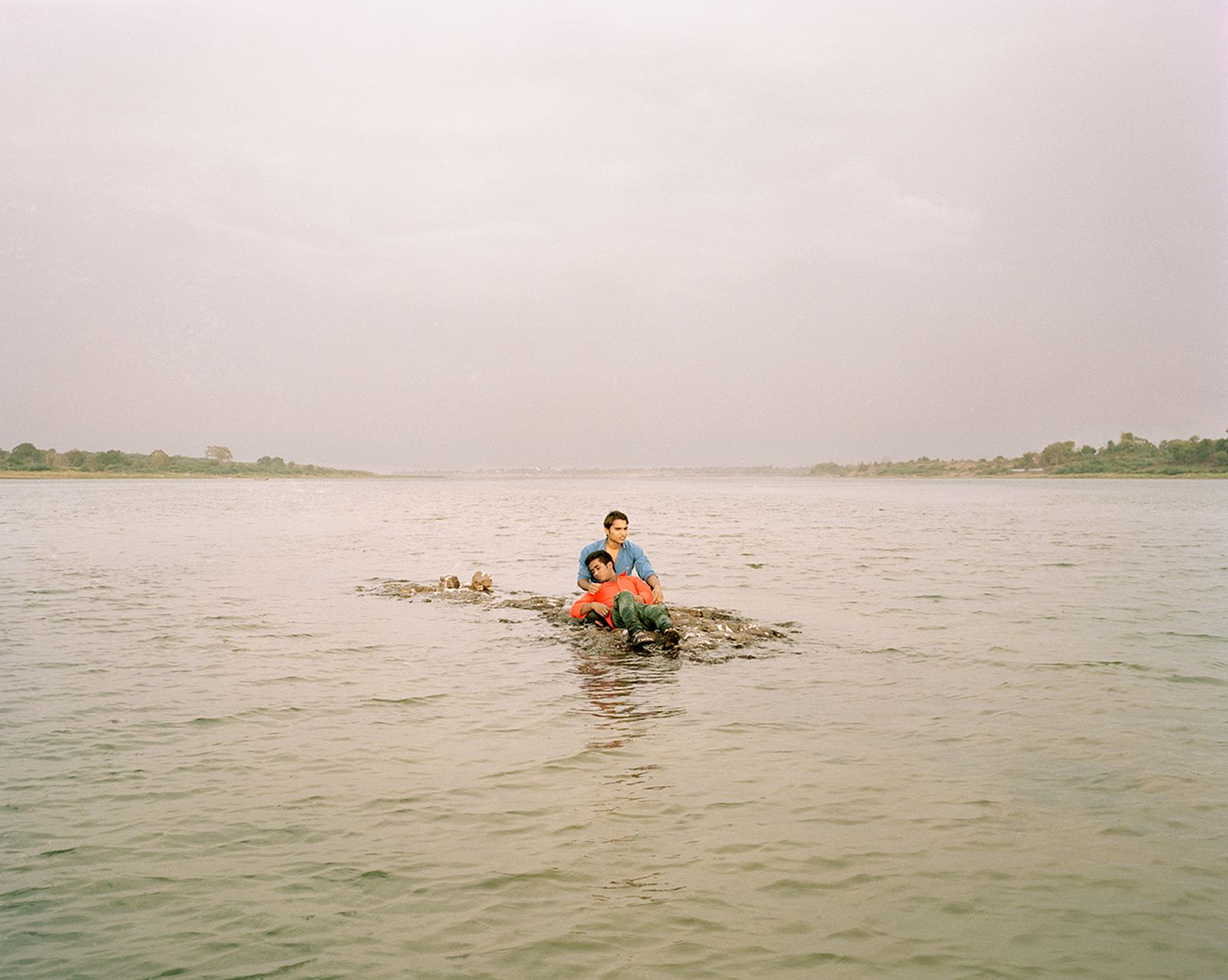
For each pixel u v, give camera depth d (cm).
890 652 1159
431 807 607
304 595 1739
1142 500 7950
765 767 691
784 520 4766
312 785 649
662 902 473
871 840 553
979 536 3469
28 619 1413
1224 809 603
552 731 793
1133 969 410
